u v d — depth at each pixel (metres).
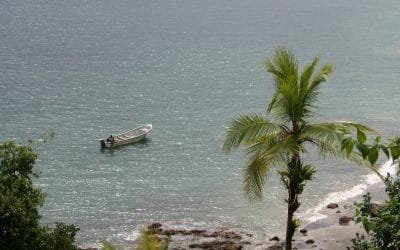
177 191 72.06
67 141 87.56
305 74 35.28
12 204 32.12
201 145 88.31
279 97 35.00
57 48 158.00
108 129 94.38
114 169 78.31
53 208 66.06
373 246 20.12
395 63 148.12
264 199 68.75
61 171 76.44
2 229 31.88
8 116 97.06
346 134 17.27
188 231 59.94
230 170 78.88
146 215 65.25
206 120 100.69
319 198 69.88
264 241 57.78
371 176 76.31
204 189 72.62
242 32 189.25
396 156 13.31
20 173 35.88
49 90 114.31
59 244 34.84
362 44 172.50
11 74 125.25
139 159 82.12
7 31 181.00
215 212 66.12
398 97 116.31
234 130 35.66
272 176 74.31
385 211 18.70
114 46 164.50
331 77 131.25
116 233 60.62
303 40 177.38
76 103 106.81
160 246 30.02
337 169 78.38
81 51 155.50
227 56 154.88
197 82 127.06
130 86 121.31
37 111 100.69
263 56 155.75
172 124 97.88
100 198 69.31
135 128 94.50
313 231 59.25
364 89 121.88
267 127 35.22
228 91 120.44
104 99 110.56
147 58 150.25
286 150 33.22
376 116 103.56
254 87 124.25
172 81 127.25
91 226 62.19
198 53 157.75
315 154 82.94
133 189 72.25
